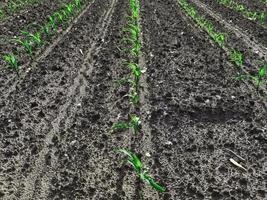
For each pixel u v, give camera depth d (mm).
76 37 2020
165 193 942
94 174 1011
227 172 1013
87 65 1655
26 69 1622
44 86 1471
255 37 2088
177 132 1174
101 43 1925
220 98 1358
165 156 1069
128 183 979
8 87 1466
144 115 1262
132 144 1121
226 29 2221
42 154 1089
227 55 1768
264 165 1039
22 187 975
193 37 2018
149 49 1822
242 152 1089
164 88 1433
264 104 1335
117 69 1607
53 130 1195
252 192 948
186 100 1347
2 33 2072
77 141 1140
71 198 936
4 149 1110
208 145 1113
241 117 1251
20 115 1277
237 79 1512
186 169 1021
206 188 959
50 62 1688
